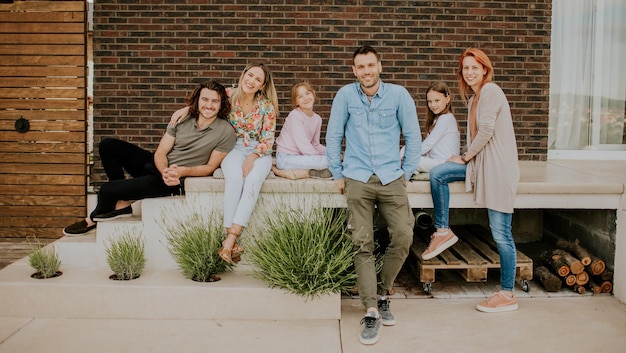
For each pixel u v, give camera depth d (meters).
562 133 6.60
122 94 6.00
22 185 6.07
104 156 4.71
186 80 6.00
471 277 4.59
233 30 5.98
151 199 4.49
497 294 4.30
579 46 6.53
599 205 4.56
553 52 6.53
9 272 4.36
